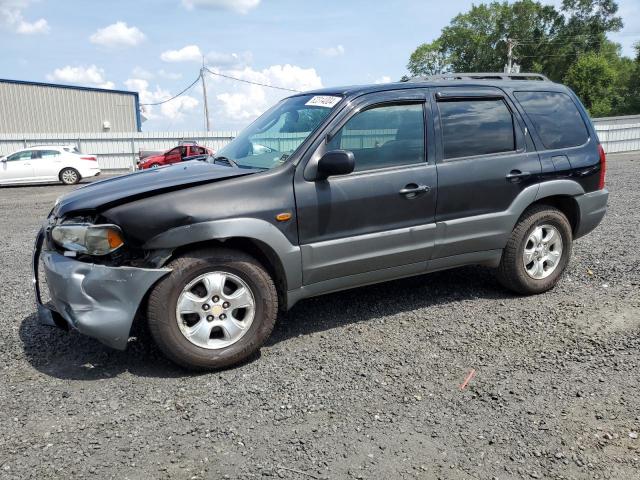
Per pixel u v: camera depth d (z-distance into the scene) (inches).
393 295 199.9
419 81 176.2
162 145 1226.0
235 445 110.0
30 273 247.8
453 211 175.6
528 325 169.2
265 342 159.8
